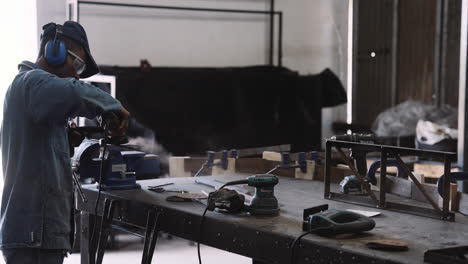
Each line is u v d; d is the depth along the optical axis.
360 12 6.20
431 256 1.65
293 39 6.52
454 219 2.17
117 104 2.28
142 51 5.85
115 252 4.66
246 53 6.35
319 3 6.61
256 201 2.26
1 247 2.31
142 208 2.53
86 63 2.53
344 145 2.48
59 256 2.39
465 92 4.02
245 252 2.10
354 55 6.23
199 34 6.11
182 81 5.72
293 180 3.04
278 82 6.25
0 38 5.25
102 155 2.64
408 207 2.29
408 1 6.11
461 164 4.06
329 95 6.55
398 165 2.60
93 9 5.61
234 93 6.00
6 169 2.35
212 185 2.88
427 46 6.06
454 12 5.95
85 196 2.83
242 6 6.29
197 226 2.28
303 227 2.02
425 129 5.47
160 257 4.62
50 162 2.33
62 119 2.23
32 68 2.39
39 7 5.37
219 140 5.91
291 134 6.33
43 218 2.30
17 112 2.30
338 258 1.80
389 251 1.76
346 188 2.60
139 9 5.80
